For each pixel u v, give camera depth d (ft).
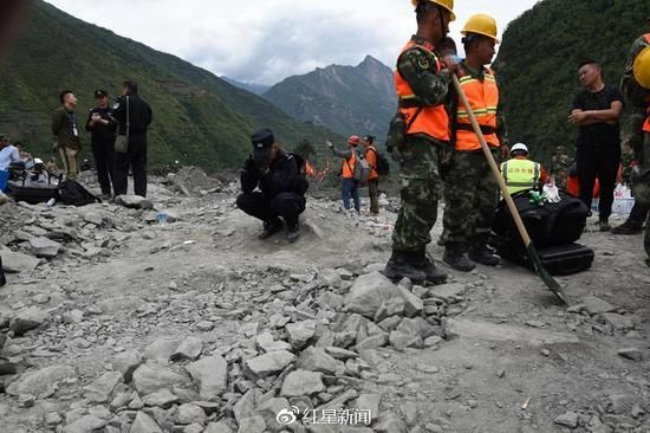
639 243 18.83
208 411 9.41
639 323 12.41
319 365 10.07
